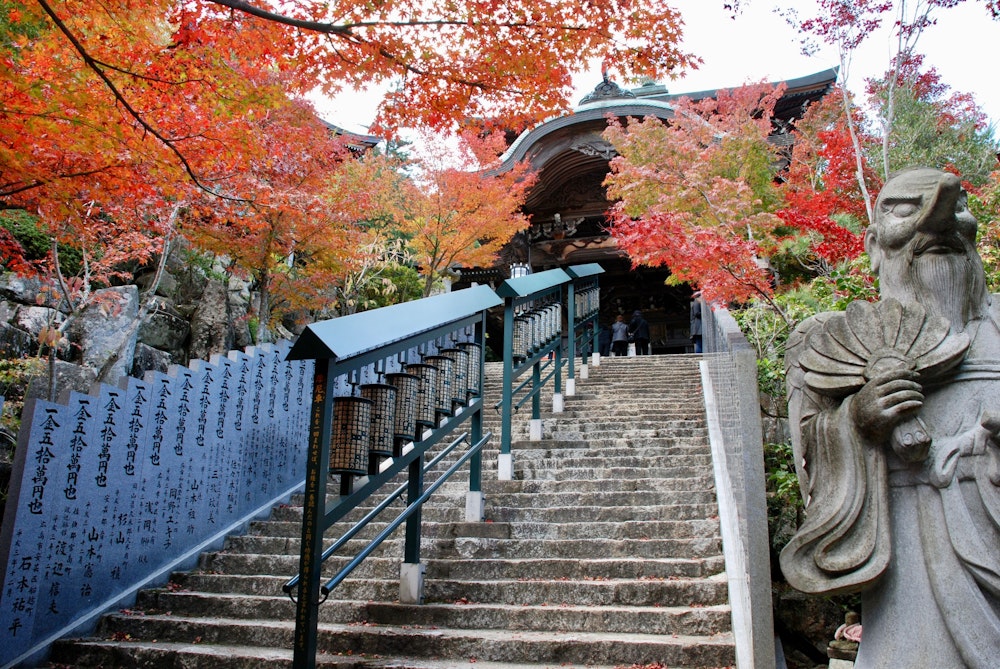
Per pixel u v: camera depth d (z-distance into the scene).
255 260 11.98
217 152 6.38
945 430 2.70
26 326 11.38
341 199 12.13
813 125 12.66
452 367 5.72
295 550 6.69
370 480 4.43
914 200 2.93
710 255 8.01
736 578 4.69
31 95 5.27
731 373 4.62
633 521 5.97
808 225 8.45
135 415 6.46
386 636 4.54
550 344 9.28
